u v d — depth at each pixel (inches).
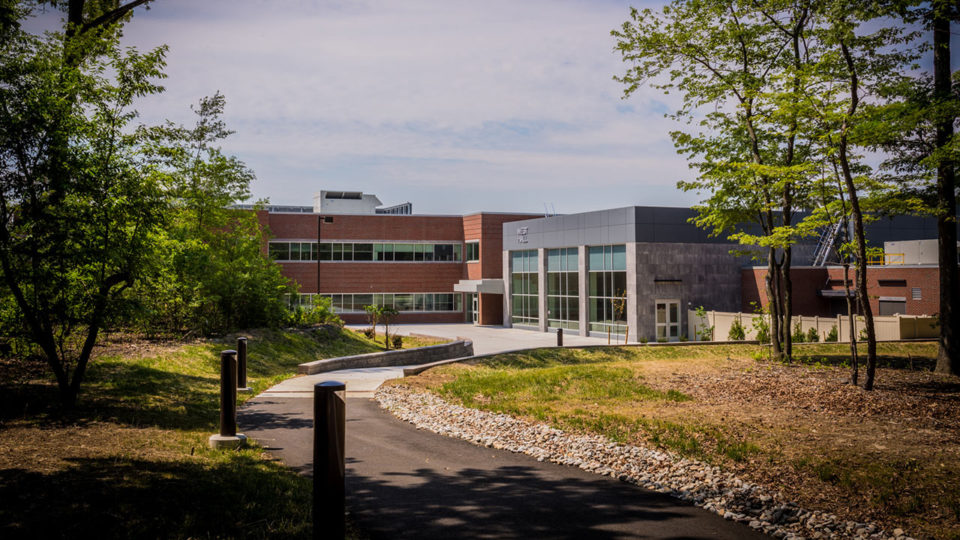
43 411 395.5
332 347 1192.8
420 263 2258.9
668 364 818.8
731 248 1558.8
